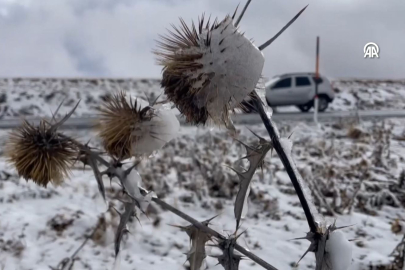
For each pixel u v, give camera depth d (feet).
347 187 22.82
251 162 5.95
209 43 5.08
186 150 30.37
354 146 33.78
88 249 16.38
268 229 18.58
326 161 27.76
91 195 21.50
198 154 27.22
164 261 15.74
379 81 118.52
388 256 15.51
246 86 5.03
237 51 5.03
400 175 23.97
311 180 20.90
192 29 5.28
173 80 5.17
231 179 23.08
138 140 5.81
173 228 18.38
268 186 23.57
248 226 18.99
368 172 24.91
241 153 28.91
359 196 22.02
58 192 21.65
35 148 5.79
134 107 5.82
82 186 22.53
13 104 78.89
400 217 20.25
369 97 103.14
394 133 47.19
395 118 63.41
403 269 14.57
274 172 25.98
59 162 5.85
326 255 5.67
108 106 5.87
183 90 5.12
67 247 16.43
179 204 20.99
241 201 5.96
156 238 17.29
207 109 5.09
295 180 5.62
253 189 22.09
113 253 16.11
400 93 109.19
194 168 25.27
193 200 21.42
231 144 32.86
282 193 23.09
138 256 16.08
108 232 16.89
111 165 5.64
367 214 20.56
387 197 21.98
